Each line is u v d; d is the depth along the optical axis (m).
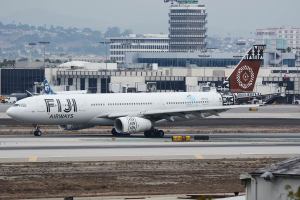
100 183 181.00
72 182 181.50
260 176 109.19
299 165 109.88
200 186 178.38
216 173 196.00
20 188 173.75
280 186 107.44
